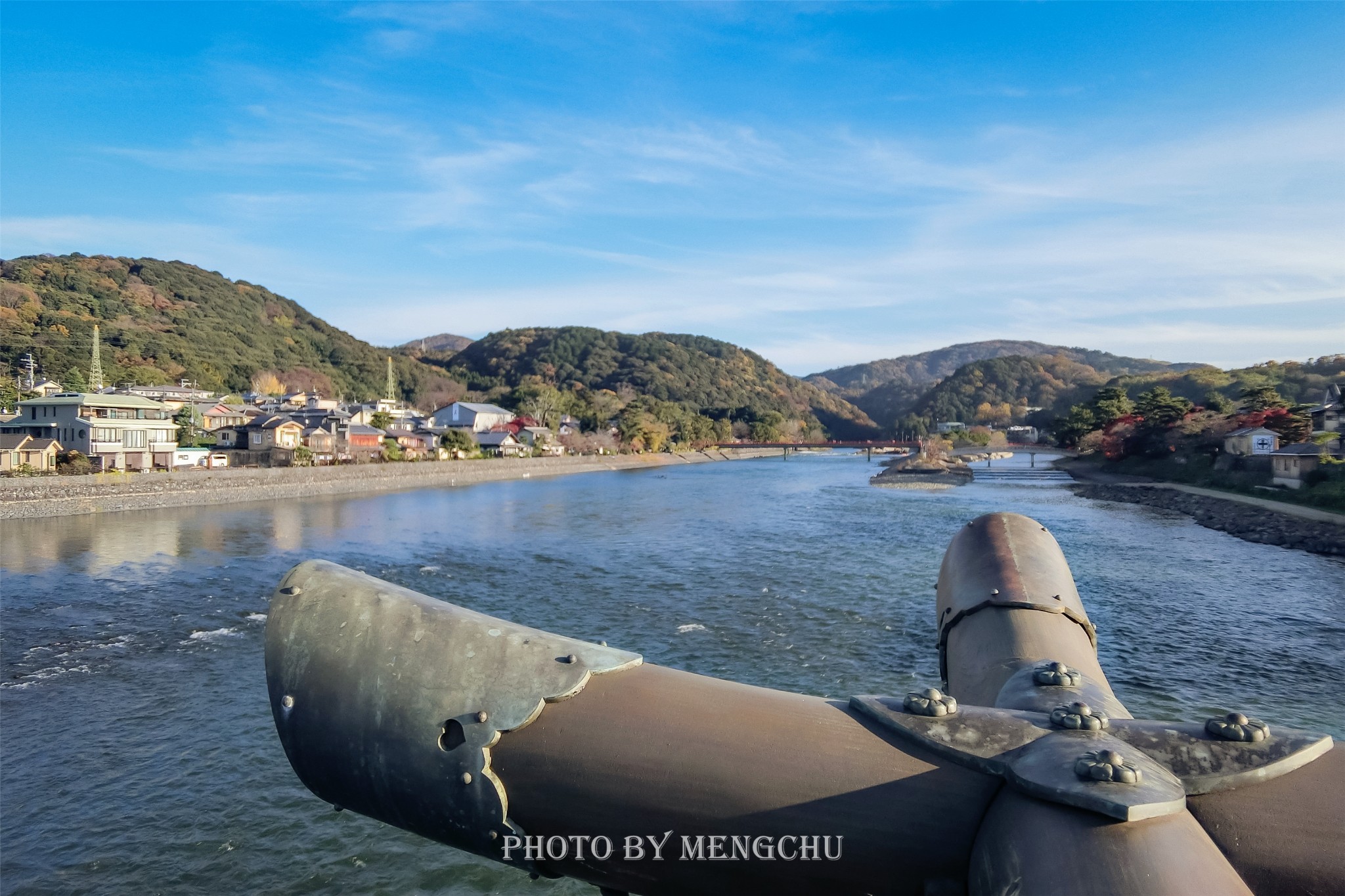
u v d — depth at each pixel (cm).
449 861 1006
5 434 5075
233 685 1596
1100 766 218
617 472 9544
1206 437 6669
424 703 270
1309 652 1798
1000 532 522
